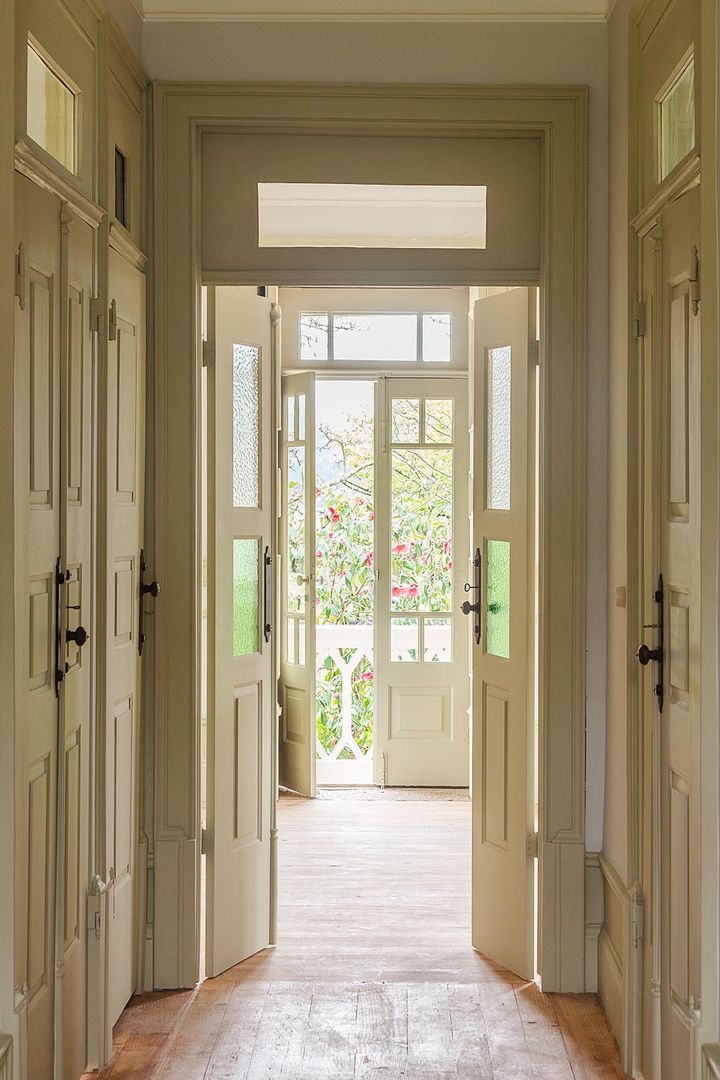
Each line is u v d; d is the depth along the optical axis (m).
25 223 2.60
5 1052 2.38
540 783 3.86
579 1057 3.31
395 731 6.80
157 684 3.82
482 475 4.27
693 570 2.74
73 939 3.06
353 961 4.05
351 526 6.87
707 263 2.46
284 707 6.74
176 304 3.81
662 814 3.06
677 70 2.96
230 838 3.98
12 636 2.43
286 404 6.67
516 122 3.80
